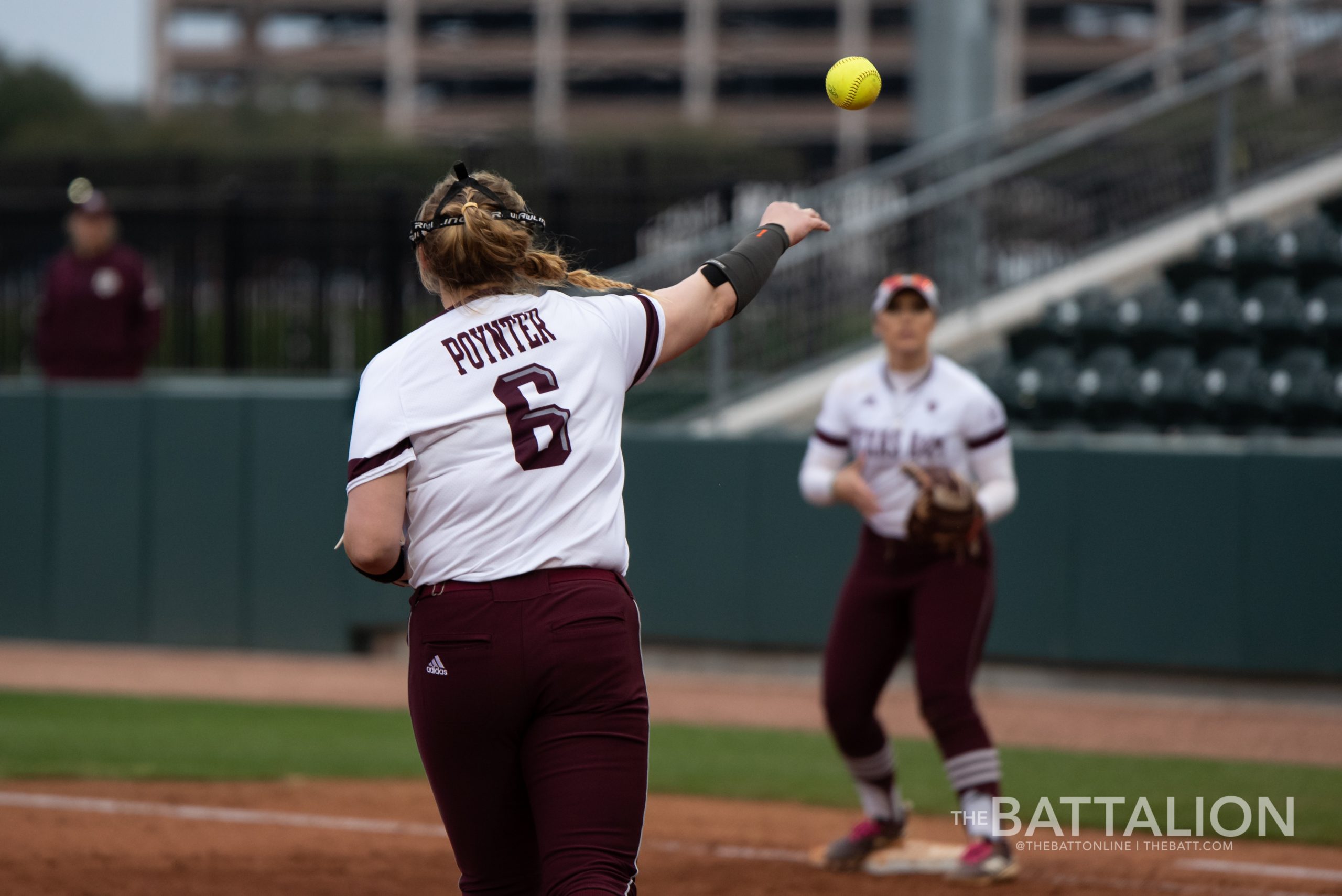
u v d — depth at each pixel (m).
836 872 16.95
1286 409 34.28
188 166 52.31
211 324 46.09
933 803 21.47
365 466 8.78
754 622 33.19
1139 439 31.44
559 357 9.05
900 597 17.02
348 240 43.12
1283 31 43.38
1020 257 41.81
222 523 36.50
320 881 16.20
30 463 37.59
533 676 8.62
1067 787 21.95
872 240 40.22
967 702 16.66
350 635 35.91
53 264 38.88
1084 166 42.78
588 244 41.88
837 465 18.02
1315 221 38.47
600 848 8.52
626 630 8.87
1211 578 29.98
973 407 17.19
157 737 26.00
